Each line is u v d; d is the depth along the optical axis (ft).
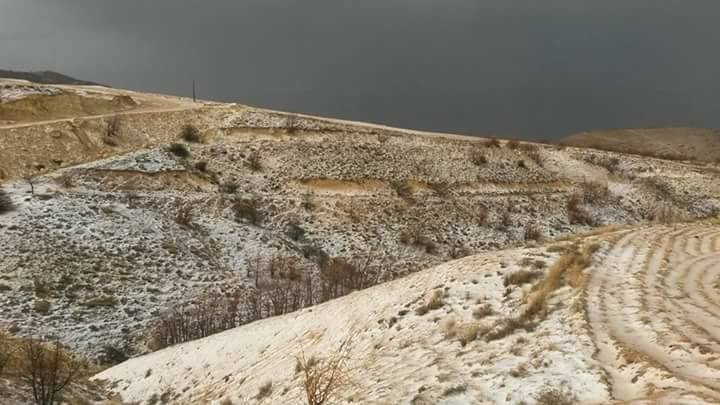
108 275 124.88
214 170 188.96
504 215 196.75
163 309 119.03
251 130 212.84
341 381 52.19
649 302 51.55
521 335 48.39
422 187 199.62
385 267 158.92
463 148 224.12
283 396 58.03
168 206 162.71
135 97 268.41
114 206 152.66
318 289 136.56
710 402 30.60
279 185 188.34
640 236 81.87
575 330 46.32
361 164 202.80
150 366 87.56
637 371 37.47
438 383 43.68
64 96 234.58
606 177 231.50
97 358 100.83
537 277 61.31
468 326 53.36
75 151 197.36
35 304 111.24
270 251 154.71
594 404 34.27
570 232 193.77
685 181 237.66
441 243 177.99
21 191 148.66
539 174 221.46
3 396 57.11
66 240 131.44
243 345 80.64
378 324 63.00
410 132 243.81
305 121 226.38
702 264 65.82
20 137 194.70
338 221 178.60
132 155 182.91
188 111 230.48
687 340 41.32
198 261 140.36
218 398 68.03
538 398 36.96
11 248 123.95
